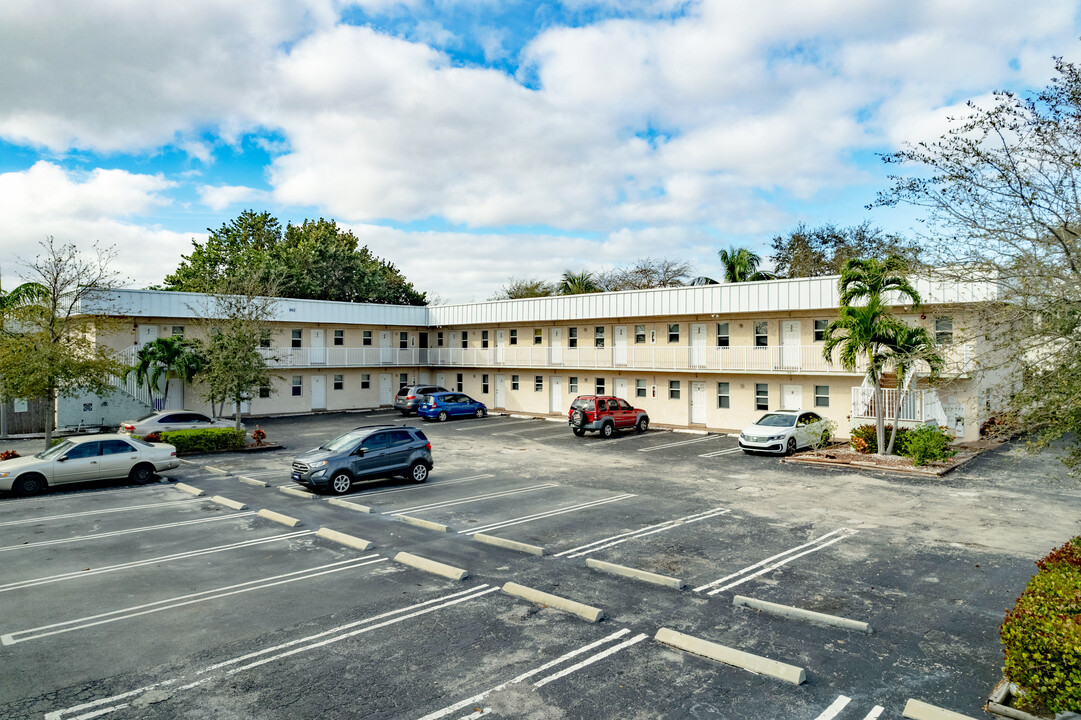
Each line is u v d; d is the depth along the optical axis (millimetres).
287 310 37844
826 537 12305
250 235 58688
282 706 6328
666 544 11938
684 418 32156
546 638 7883
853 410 24219
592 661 7258
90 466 17391
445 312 43156
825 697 6422
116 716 6164
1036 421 7176
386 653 7492
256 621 8461
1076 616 5715
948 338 9461
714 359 30172
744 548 11625
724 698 6426
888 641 7707
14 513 14672
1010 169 7402
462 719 6066
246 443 25688
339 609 8867
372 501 15859
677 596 9273
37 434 28469
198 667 7176
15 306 20844
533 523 13594
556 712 6180
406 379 44656
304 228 63344
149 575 10336
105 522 13859
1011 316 7340
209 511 14906
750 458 22469
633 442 27297
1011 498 15609
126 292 31297
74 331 21719
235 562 11023
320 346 40406
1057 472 18453
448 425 34250
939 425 22484
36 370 19641
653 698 6438
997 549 11430
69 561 11094
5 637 7980
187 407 33875
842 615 8492
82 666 7207
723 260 42812
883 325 19297
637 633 8008
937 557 10977
